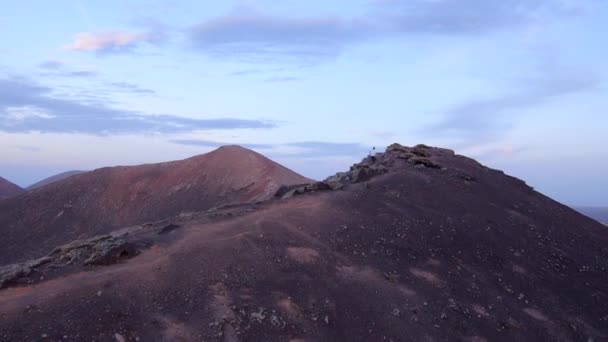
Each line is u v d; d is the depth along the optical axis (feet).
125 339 26.78
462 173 66.08
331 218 45.39
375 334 31.58
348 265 38.22
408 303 35.14
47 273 31.91
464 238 46.98
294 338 29.53
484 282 40.86
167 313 29.35
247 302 31.22
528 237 52.08
